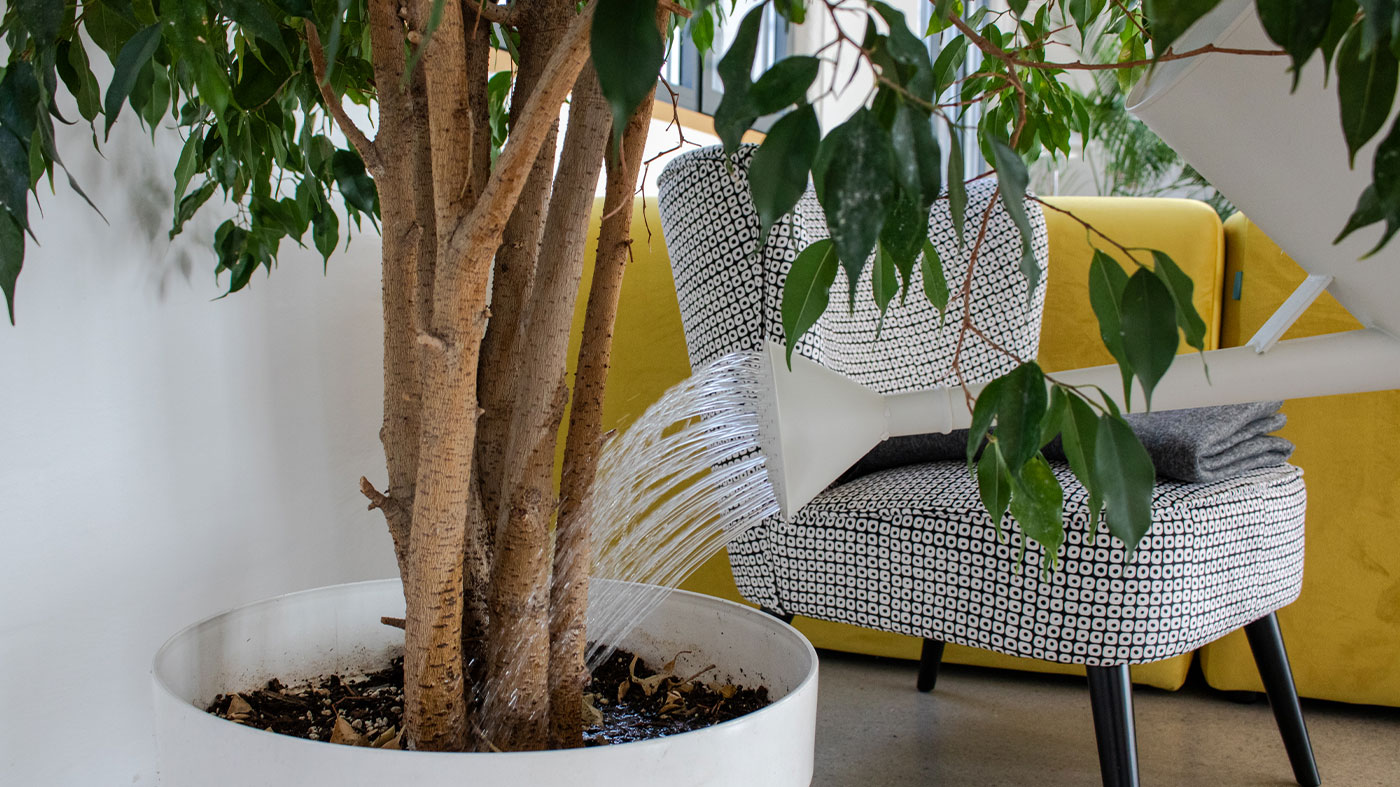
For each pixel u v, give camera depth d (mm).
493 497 674
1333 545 1283
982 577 847
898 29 255
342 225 1073
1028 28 854
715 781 456
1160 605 800
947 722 1255
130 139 805
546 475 577
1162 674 1341
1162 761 1140
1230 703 1345
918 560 877
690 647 719
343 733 584
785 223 891
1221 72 472
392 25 561
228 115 640
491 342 675
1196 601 817
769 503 709
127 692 810
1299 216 523
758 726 475
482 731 575
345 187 795
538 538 574
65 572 754
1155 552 794
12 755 717
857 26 2791
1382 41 240
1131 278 303
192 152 658
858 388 569
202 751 462
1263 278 1312
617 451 697
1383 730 1247
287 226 792
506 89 882
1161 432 910
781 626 650
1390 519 1256
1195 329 318
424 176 614
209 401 893
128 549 808
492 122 936
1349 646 1281
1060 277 1392
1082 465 329
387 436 620
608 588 721
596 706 668
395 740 574
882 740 1194
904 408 562
